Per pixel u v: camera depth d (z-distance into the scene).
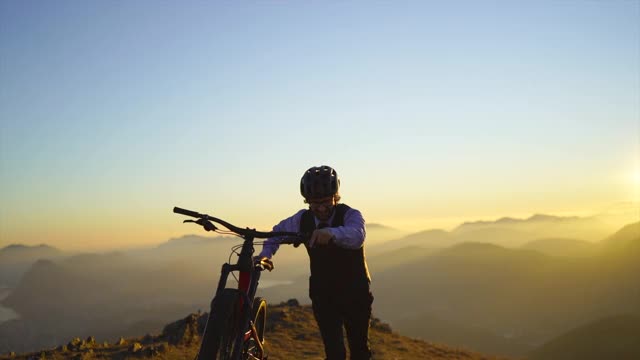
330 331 4.82
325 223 4.78
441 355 14.98
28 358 9.50
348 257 4.74
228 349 3.58
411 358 13.86
